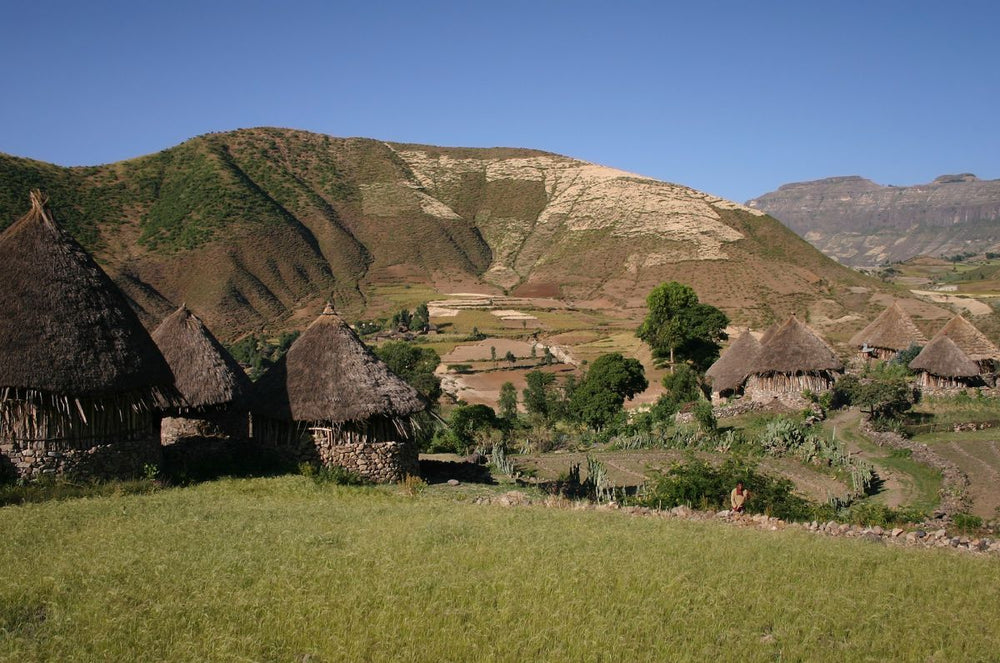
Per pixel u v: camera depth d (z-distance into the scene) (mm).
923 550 15695
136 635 9711
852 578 13016
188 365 25344
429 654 9469
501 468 28453
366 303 125938
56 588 11039
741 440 34781
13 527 14516
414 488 21312
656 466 30922
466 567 12656
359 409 23281
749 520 18391
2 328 19031
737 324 105875
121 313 21078
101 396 19938
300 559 12766
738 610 11328
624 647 9852
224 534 14320
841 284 122500
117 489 19031
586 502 20281
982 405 41562
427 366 67375
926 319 97438
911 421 36812
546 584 11844
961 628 10992
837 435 35875
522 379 77750
